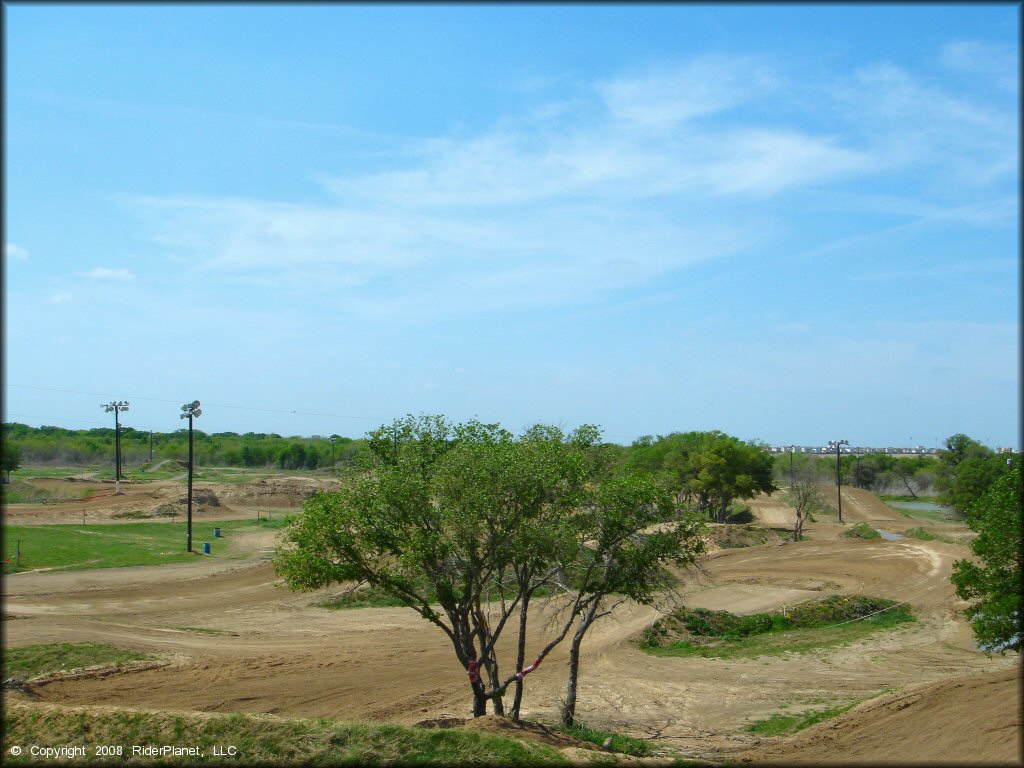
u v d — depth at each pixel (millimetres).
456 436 22953
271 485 92062
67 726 17844
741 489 89500
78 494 82062
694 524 24031
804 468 123438
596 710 27344
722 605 47000
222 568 51562
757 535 78062
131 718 18047
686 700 28875
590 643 37500
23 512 69562
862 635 40875
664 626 40125
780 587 52062
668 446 99375
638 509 23125
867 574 57094
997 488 26688
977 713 20172
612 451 24797
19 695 24406
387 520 20844
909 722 20609
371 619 40750
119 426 90188
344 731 17641
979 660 35594
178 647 32938
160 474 107812
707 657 36000
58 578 45031
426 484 21141
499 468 20891
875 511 109438
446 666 32219
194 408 58438
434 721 21844
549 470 21438
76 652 30281
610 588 23703
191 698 26234
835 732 21344
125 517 73125
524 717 26031
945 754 17281
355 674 30469
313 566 20594
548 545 21047
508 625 40094
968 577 26188
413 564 20000
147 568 49906
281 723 17922
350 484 21641
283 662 31594
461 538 20719
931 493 137625
